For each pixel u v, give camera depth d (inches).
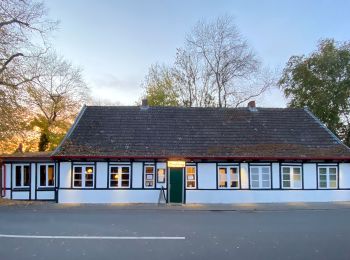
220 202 1211.2
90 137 1264.8
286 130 1353.3
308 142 1301.7
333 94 1838.1
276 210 1029.8
